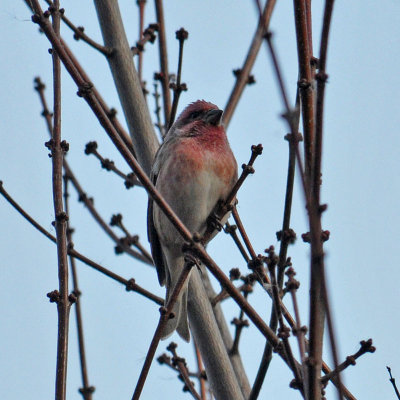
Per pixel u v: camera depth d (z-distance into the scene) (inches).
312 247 242.2
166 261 468.4
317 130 250.4
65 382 299.7
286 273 321.4
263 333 301.3
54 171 335.3
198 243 305.0
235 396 383.2
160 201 306.5
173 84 448.8
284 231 326.0
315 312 262.8
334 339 238.7
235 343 421.4
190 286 412.2
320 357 264.8
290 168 334.0
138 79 455.8
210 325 402.6
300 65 273.4
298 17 274.5
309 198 241.8
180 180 452.1
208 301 411.8
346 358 294.0
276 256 306.2
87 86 298.8
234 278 431.2
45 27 299.9
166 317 315.9
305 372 266.2
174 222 306.7
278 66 224.1
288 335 292.4
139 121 452.4
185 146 456.8
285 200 334.3
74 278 411.2
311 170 249.8
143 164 458.0
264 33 224.5
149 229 477.1
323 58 250.7
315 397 263.4
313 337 264.1
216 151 457.4
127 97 450.9
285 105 224.7
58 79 347.9
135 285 397.7
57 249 322.3
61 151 339.6
